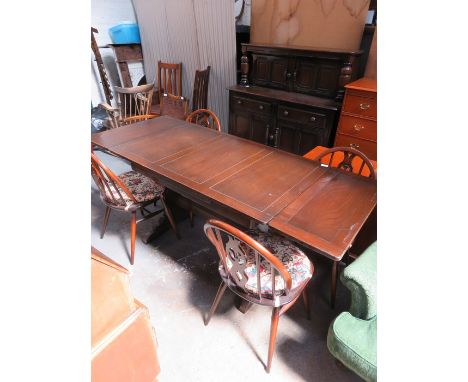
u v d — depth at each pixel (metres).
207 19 3.05
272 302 1.16
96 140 1.82
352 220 1.14
